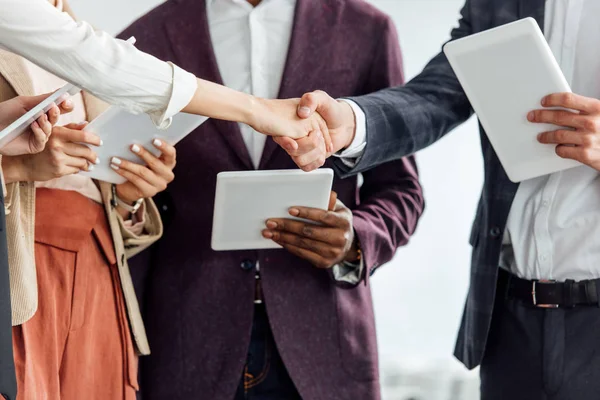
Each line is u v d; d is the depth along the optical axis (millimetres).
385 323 4793
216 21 2949
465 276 4824
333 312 2875
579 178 2705
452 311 4812
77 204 2539
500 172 2799
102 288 2598
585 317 2684
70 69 2062
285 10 2936
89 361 2521
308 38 2896
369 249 2814
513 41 2475
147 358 2902
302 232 2711
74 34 2035
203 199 2887
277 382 2906
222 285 2857
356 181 2998
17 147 2264
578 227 2699
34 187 2391
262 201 2658
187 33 2928
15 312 2270
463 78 2609
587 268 2691
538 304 2736
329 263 2760
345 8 2951
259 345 2904
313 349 2848
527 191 2771
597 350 2664
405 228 2977
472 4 2895
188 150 2887
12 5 1976
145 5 4027
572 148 2514
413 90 2916
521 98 2547
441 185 4840
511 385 2793
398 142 2818
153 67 2133
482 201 2871
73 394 2473
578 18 2709
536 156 2627
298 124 2518
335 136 2688
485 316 2789
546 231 2727
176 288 2883
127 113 2414
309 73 2887
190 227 2896
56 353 2414
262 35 2920
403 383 4426
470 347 2846
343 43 2918
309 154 2566
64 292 2473
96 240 2611
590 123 2477
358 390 2859
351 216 2801
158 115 2199
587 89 2709
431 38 4582
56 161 2342
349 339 2875
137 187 2602
